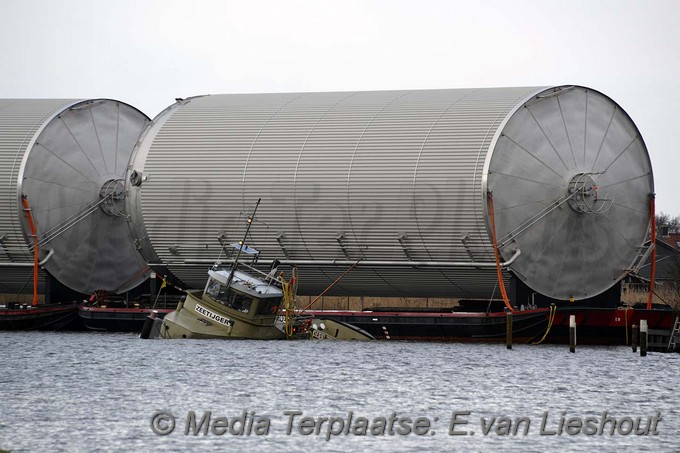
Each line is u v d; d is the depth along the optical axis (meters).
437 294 95.81
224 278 88.19
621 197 93.56
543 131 90.81
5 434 54.38
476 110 92.06
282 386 67.44
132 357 78.88
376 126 94.19
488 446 53.62
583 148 91.94
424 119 93.19
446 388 67.56
